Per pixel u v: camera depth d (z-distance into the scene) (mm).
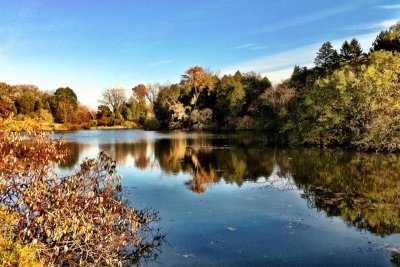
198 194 14750
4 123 9820
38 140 8695
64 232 7590
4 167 7793
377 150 26766
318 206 12648
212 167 21859
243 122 64438
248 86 70688
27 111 75875
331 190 15008
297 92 50281
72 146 36375
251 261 8234
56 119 83750
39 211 7906
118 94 101938
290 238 9609
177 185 16625
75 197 8266
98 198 8742
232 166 22109
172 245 9227
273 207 12609
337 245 9078
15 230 7820
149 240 9570
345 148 29766
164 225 10773
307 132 33125
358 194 14227
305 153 27453
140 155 28359
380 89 28766
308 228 10383
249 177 18328
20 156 8594
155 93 102438
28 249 6898
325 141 31391
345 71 36062
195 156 27281
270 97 57500
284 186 15984
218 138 45875
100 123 88438
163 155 28188
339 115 30844
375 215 11500
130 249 8984
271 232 10094
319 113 32406
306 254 8562
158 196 14461
